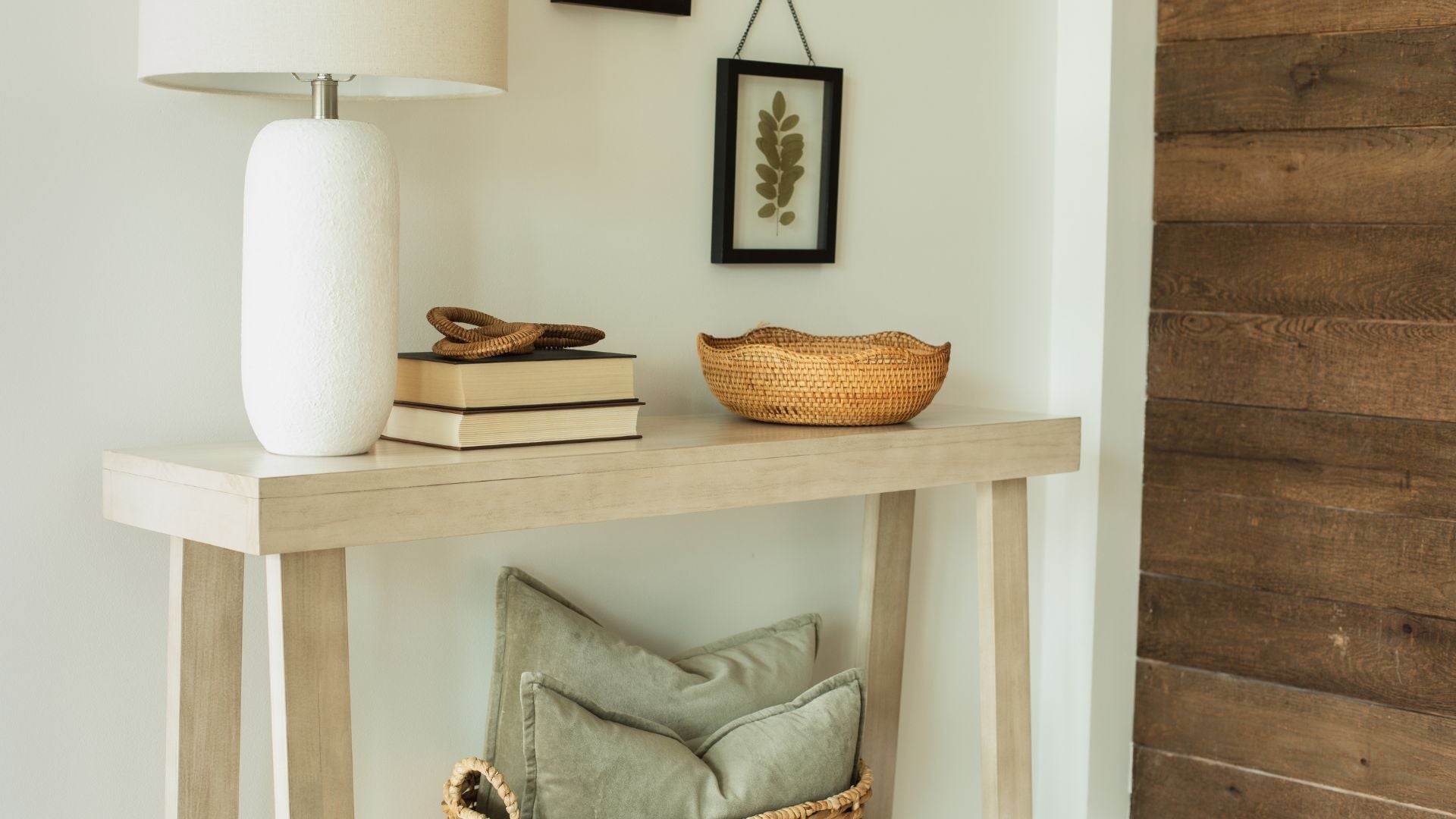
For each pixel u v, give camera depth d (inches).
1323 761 88.0
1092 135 88.4
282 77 54.7
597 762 58.7
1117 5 87.1
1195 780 92.9
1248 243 88.8
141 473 49.4
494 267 64.8
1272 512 88.9
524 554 67.4
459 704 65.8
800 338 72.2
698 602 74.6
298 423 48.2
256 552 43.6
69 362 53.7
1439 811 84.0
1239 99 88.5
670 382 72.1
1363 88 84.1
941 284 85.2
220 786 54.6
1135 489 93.3
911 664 86.9
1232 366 89.9
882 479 62.1
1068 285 90.4
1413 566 84.0
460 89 54.0
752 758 62.7
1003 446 67.6
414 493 47.2
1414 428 83.7
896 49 81.3
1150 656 94.3
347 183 47.6
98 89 53.8
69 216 53.3
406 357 54.8
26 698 53.5
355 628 62.1
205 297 57.1
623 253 69.6
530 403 54.6
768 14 74.8
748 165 73.8
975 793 91.8
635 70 69.2
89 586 54.7
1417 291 83.1
